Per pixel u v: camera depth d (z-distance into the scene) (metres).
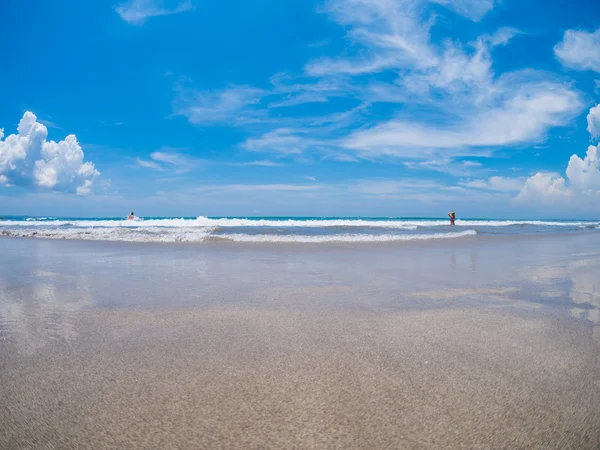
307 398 1.87
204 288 4.81
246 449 1.47
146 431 1.60
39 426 1.64
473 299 4.20
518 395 1.90
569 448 1.48
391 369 2.22
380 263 7.32
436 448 1.48
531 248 10.81
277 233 16.22
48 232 15.74
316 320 3.32
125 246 10.95
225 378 2.10
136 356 2.45
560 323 3.23
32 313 3.58
